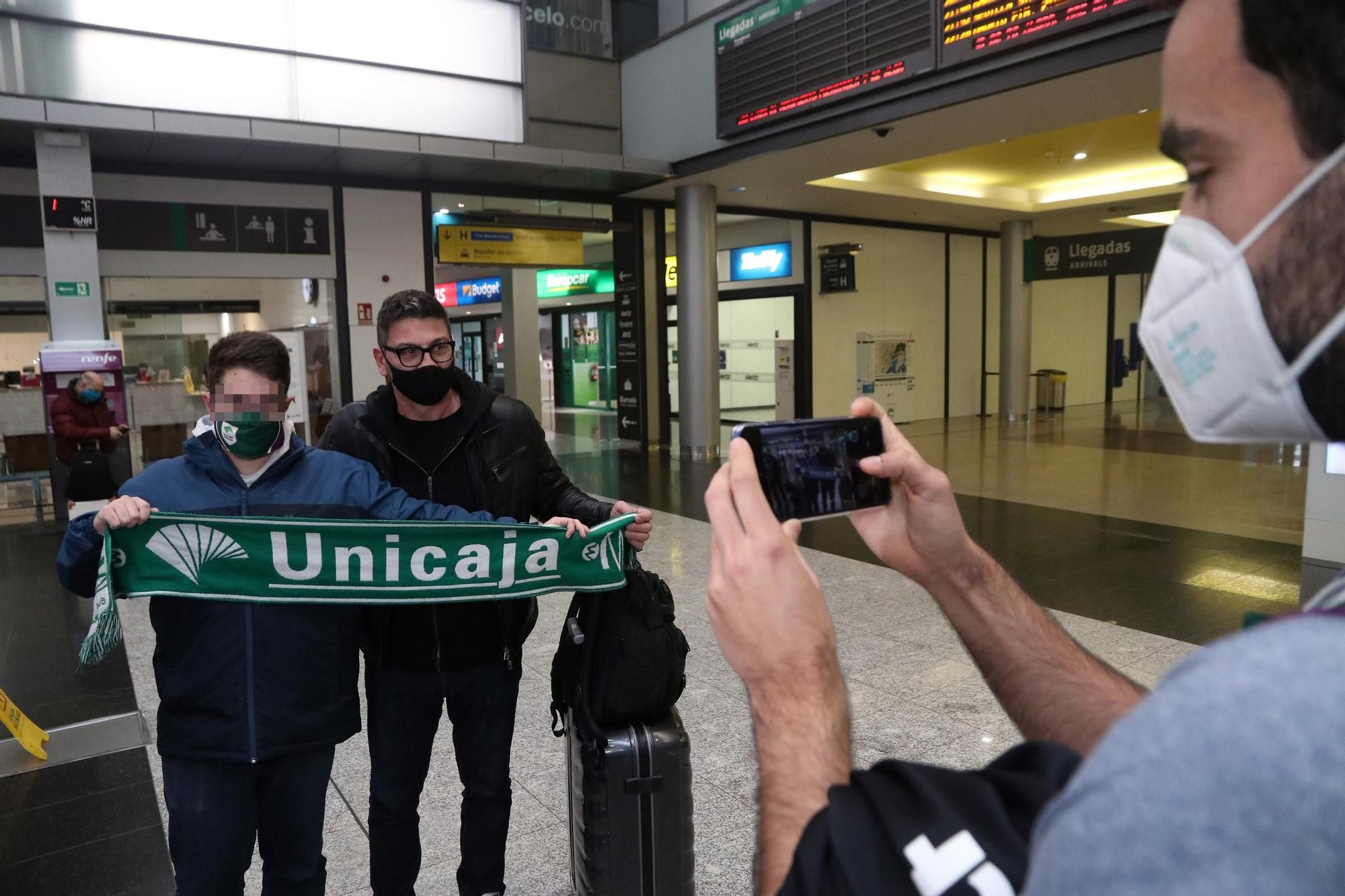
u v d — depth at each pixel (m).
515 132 11.36
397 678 2.53
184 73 9.44
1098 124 11.25
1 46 8.62
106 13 9.01
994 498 9.44
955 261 17.89
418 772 2.62
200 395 11.15
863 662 4.69
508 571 2.38
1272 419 0.44
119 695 4.71
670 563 7.01
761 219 16.16
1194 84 0.44
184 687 2.15
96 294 9.01
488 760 2.63
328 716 2.26
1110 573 6.47
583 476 11.78
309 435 11.59
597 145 12.15
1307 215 0.40
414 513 2.44
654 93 11.85
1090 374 21.86
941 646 4.91
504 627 2.56
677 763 2.35
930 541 0.93
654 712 2.38
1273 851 0.29
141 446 10.89
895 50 8.70
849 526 7.86
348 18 10.23
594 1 12.01
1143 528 7.89
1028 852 0.50
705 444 13.08
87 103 8.46
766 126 10.38
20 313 11.41
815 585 0.69
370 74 10.41
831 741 0.62
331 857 3.07
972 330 18.36
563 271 18.83
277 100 9.91
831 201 14.23
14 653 5.42
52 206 8.64
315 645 2.25
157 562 2.15
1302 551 6.82
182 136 8.95
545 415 20.72
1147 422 16.83
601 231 13.16
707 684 4.46
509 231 12.45
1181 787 0.32
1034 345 20.30
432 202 11.95
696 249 12.66
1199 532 7.69
